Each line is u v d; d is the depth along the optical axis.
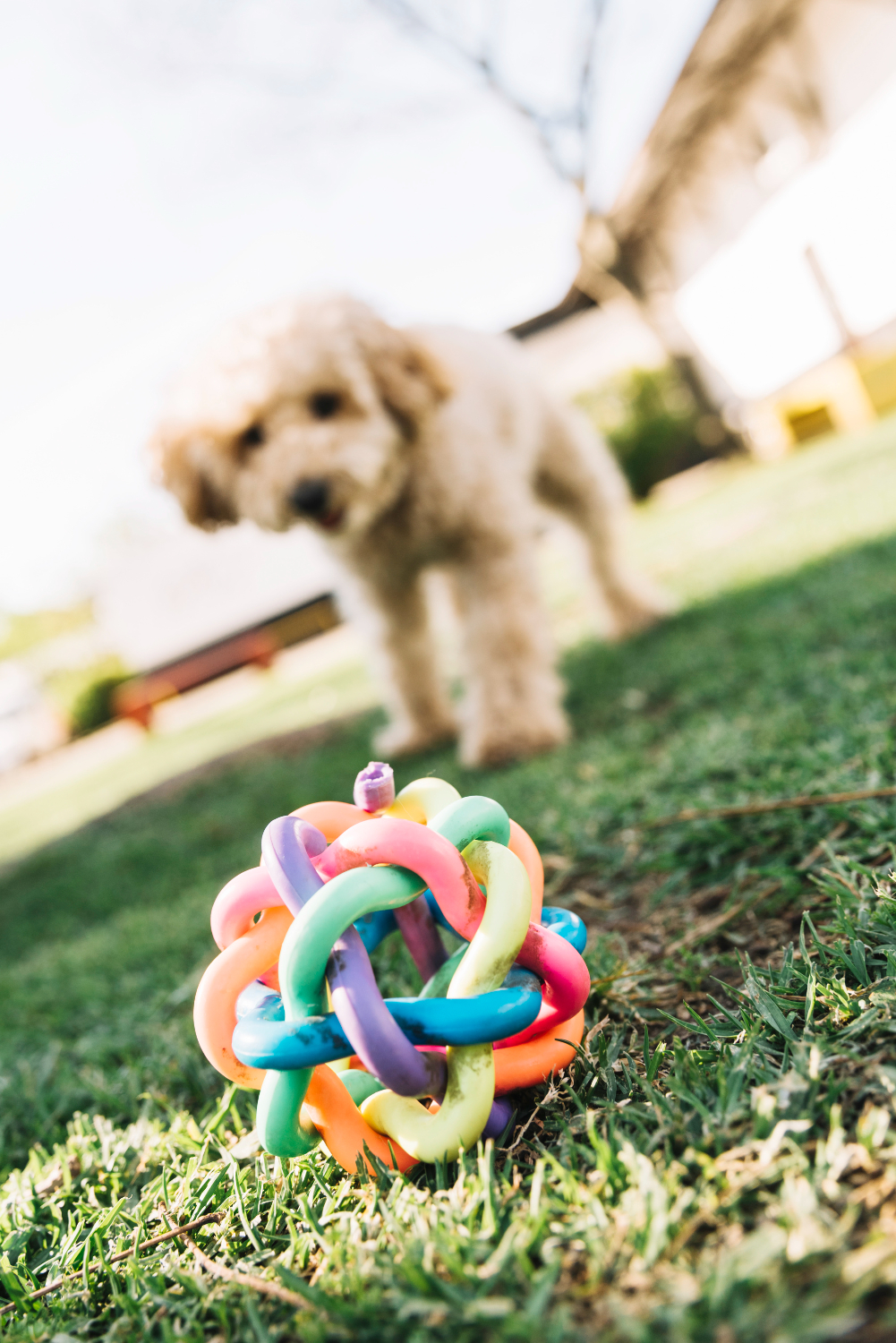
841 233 1.92
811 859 0.33
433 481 0.60
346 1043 0.19
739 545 1.06
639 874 0.38
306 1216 0.22
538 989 0.21
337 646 2.65
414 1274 0.17
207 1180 0.25
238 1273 0.21
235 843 0.69
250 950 0.22
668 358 2.39
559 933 0.24
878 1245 0.15
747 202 2.30
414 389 0.60
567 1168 0.20
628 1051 0.25
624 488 0.91
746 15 1.70
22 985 0.53
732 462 2.44
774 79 1.96
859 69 1.73
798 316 2.18
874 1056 0.20
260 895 0.22
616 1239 0.17
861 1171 0.17
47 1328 0.21
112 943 0.53
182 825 0.83
